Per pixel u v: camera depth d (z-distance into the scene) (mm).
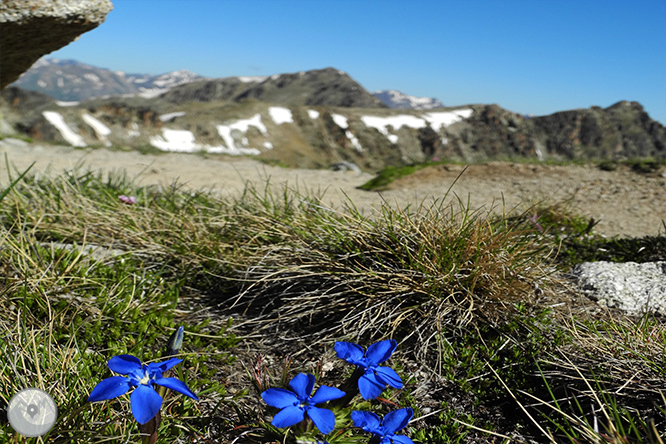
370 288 334
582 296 379
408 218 377
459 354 296
